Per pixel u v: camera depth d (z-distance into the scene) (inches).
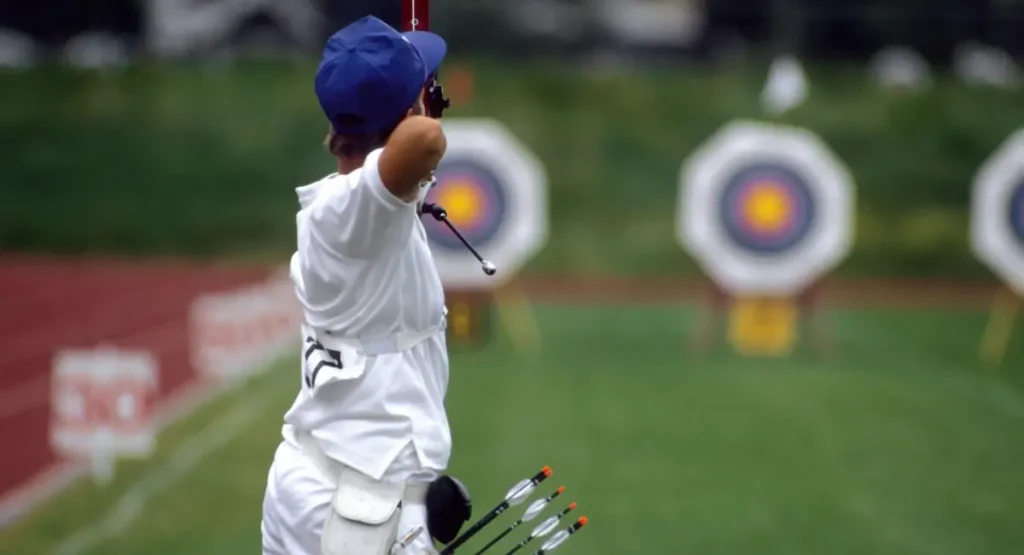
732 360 1859.0
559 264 3120.1
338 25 4173.2
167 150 3469.5
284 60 3850.9
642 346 2004.2
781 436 1326.3
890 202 3339.1
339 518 420.8
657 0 6008.9
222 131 3526.1
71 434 1061.1
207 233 3250.5
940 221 3265.3
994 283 3115.2
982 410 1485.0
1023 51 4296.3
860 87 3710.6
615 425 1368.1
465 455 1214.3
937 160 3444.9
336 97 419.2
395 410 426.3
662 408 1470.2
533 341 2048.5
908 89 3690.9
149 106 3592.5
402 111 422.9
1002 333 2215.8
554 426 1358.3
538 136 3494.1
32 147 3462.1
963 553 914.1
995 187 2105.1
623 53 4628.4
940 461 1218.6
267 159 3449.8
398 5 4163.4
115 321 2207.2
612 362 1824.6
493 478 1116.5
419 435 428.8
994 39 4293.8
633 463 1191.6
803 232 1967.3
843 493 1092.5
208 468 1156.5
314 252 421.4
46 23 4407.0
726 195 1982.0
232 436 1294.3
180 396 1523.1
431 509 434.3
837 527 983.6
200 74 3727.9
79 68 3740.2
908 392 1600.6
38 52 4254.4
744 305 1972.2
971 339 2148.1
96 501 1041.5
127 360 1056.2
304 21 4475.9
